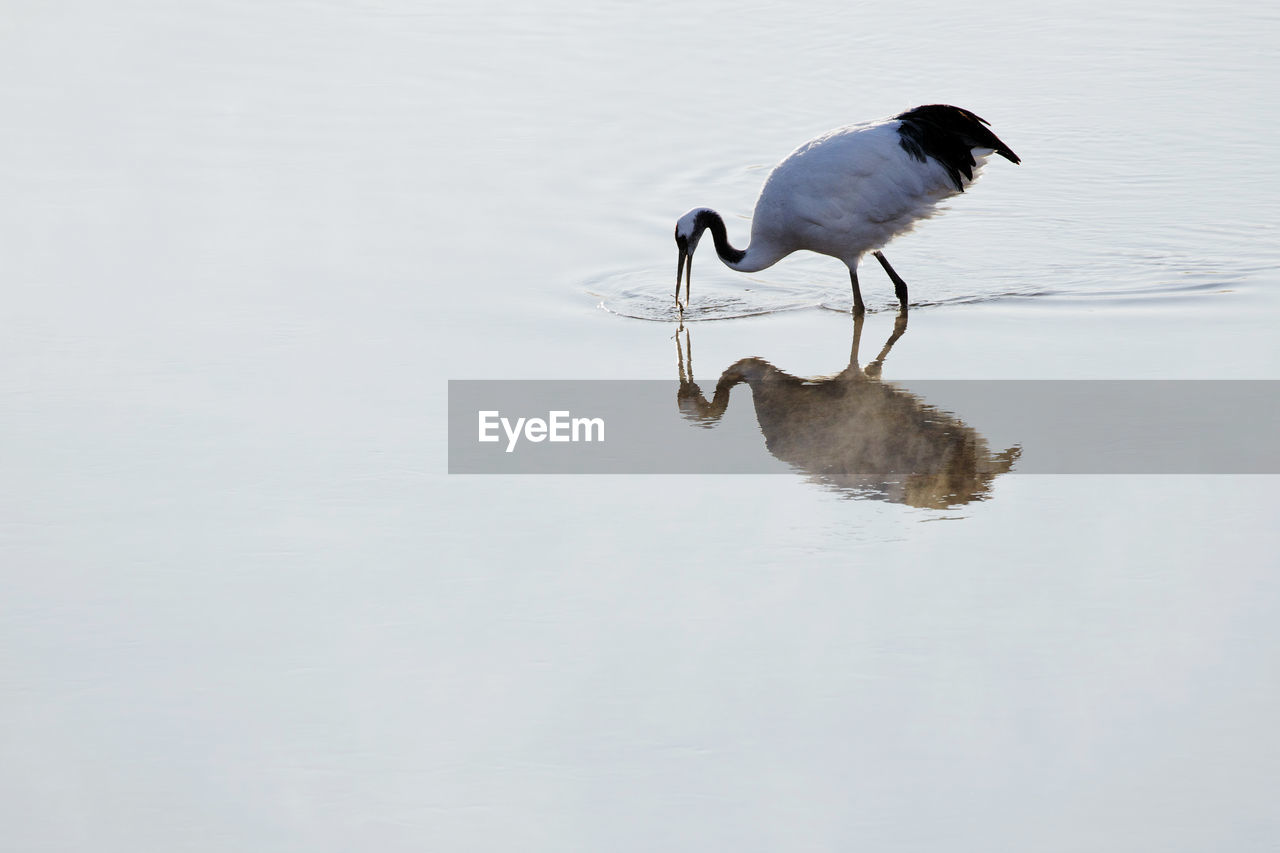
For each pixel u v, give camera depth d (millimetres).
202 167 20812
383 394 14016
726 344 15539
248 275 17156
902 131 16031
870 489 12141
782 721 8781
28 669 9422
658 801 8109
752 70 25375
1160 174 20250
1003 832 7781
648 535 11289
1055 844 7676
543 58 26125
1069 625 9773
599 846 7758
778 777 8266
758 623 9906
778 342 15594
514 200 19703
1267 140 21391
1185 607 9945
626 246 18234
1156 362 14508
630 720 8828
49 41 27188
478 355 15070
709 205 19484
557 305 16469
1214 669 9180
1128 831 7762
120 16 28953
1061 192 19781
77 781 8352
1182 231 18234
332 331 15609
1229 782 8109
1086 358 14711
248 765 8469
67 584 10469
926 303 16562
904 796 8102
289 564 10766
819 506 11805
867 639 9672
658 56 26203
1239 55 25625
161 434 13039
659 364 14977
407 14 29172
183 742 8680
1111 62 25469
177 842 7855
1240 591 10125
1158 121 22391
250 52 26594
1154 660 9312
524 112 23297
